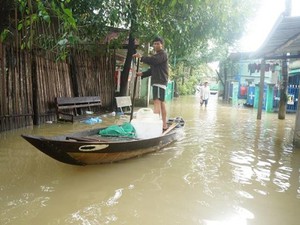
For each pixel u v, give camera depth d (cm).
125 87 1535
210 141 866
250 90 2111
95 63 1366
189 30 1330
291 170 609
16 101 863
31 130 888
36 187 478
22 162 594
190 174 567
